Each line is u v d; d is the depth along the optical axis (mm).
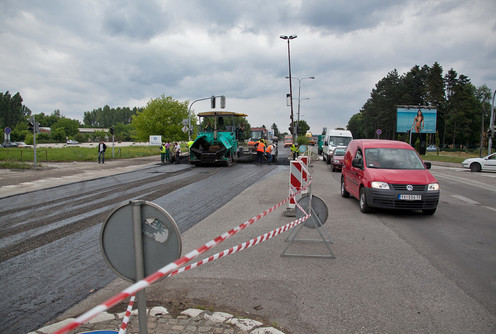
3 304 4148
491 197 12617
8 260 5703
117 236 2537
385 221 8453
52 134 122938
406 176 9094
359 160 10000
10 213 9367
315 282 4715
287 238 6625
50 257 5852
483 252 6070
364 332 3459
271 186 14609
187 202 10891
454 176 20969
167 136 54406
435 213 9469
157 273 2029
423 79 70812
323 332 3455
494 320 3729
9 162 25266
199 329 3438
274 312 3855
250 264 5406
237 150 28781
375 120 83312
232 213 9242
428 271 5145
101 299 4270
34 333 3465
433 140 84562
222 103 28953
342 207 10273
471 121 74875
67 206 10281
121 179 17203
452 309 3961
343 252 6023
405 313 3857
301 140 55562
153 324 3541
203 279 4809
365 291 4430
